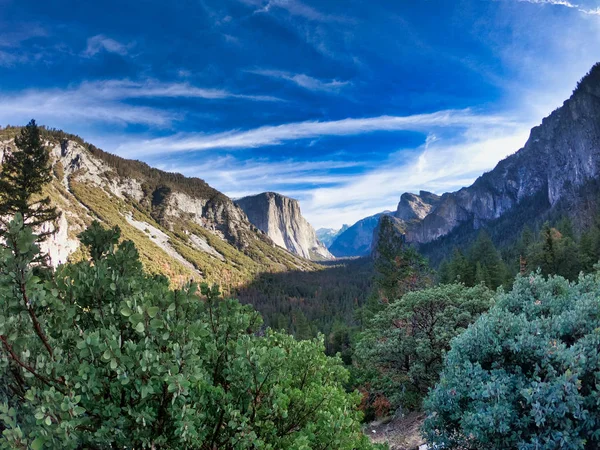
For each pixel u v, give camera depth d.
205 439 4.73
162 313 3.99
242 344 4.57
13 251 3.81
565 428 5.87
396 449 11.98
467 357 7.77
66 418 3.32
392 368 18.98
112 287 4.45
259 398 4.93
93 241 6.02
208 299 5.49
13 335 3.69
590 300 7.39
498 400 6.45
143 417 3.69
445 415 7.66
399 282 38.03
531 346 6.86
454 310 17.25
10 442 3.20
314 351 6.64
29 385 4.20
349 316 116.69
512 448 6.39
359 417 6.46
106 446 3.88
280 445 5.16
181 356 3.74
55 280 4.58
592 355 6.23
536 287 9.30
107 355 3.46
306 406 5.88
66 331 4.25
